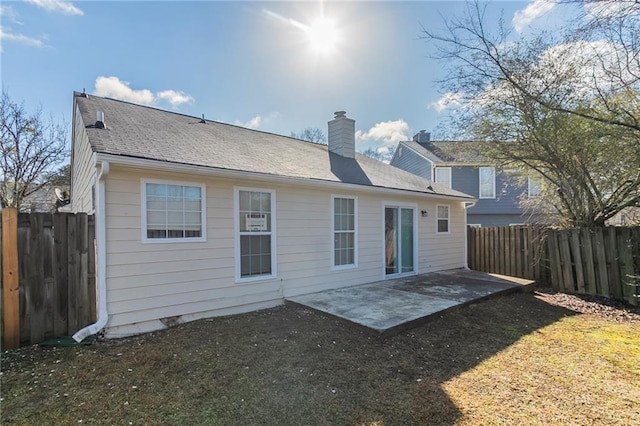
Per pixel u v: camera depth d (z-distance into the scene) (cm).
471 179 1792
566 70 703
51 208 1759
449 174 1794
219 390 323
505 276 945
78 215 489
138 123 659
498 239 1038
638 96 637
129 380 341
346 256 791
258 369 368
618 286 716
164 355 401
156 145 554
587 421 276
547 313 626
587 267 772
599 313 632
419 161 1916
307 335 472
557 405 301
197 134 723
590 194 809
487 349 441
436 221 1049
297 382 341
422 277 921
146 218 498
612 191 783
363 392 324
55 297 466
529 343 465
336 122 1076
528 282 832
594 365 392
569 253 808
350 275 795
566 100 724
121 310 474
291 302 638
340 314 540
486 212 1772
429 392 324
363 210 832
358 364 386
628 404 304
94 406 294
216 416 281
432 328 512
